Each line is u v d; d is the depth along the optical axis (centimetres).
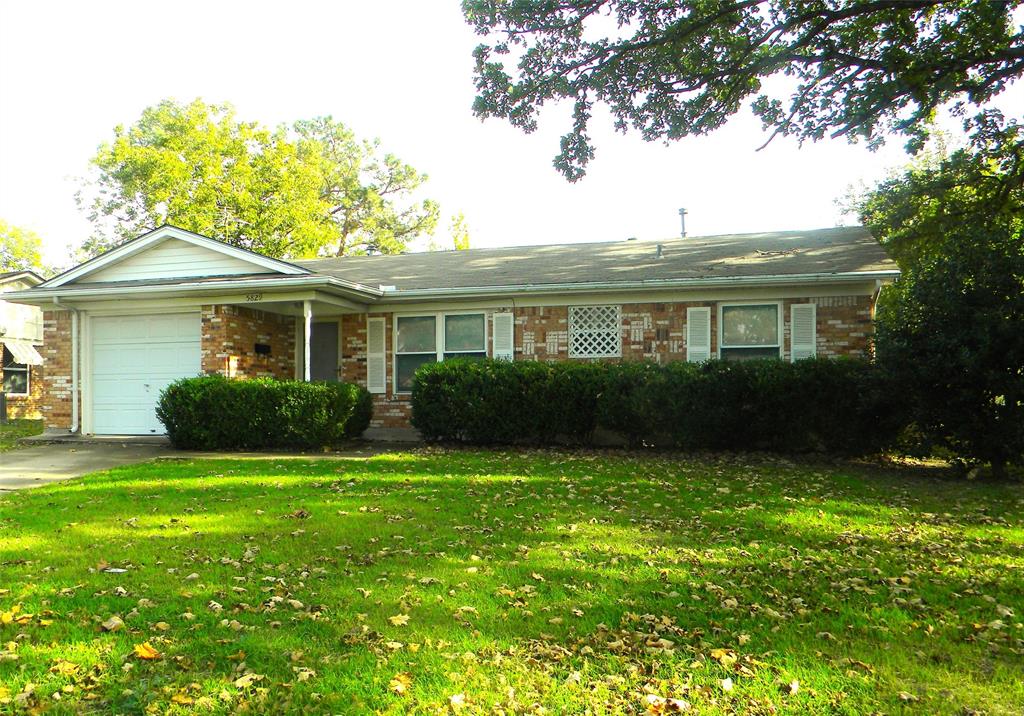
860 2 1253
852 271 1355
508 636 438
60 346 1584
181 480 968
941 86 1245
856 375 1175
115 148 3306
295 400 1336
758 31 1315
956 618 478
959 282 1059
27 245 4481
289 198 3538
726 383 1252
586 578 554
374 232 4578
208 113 3450
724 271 1459
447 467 1096
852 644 431
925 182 1705
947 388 1075
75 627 439
